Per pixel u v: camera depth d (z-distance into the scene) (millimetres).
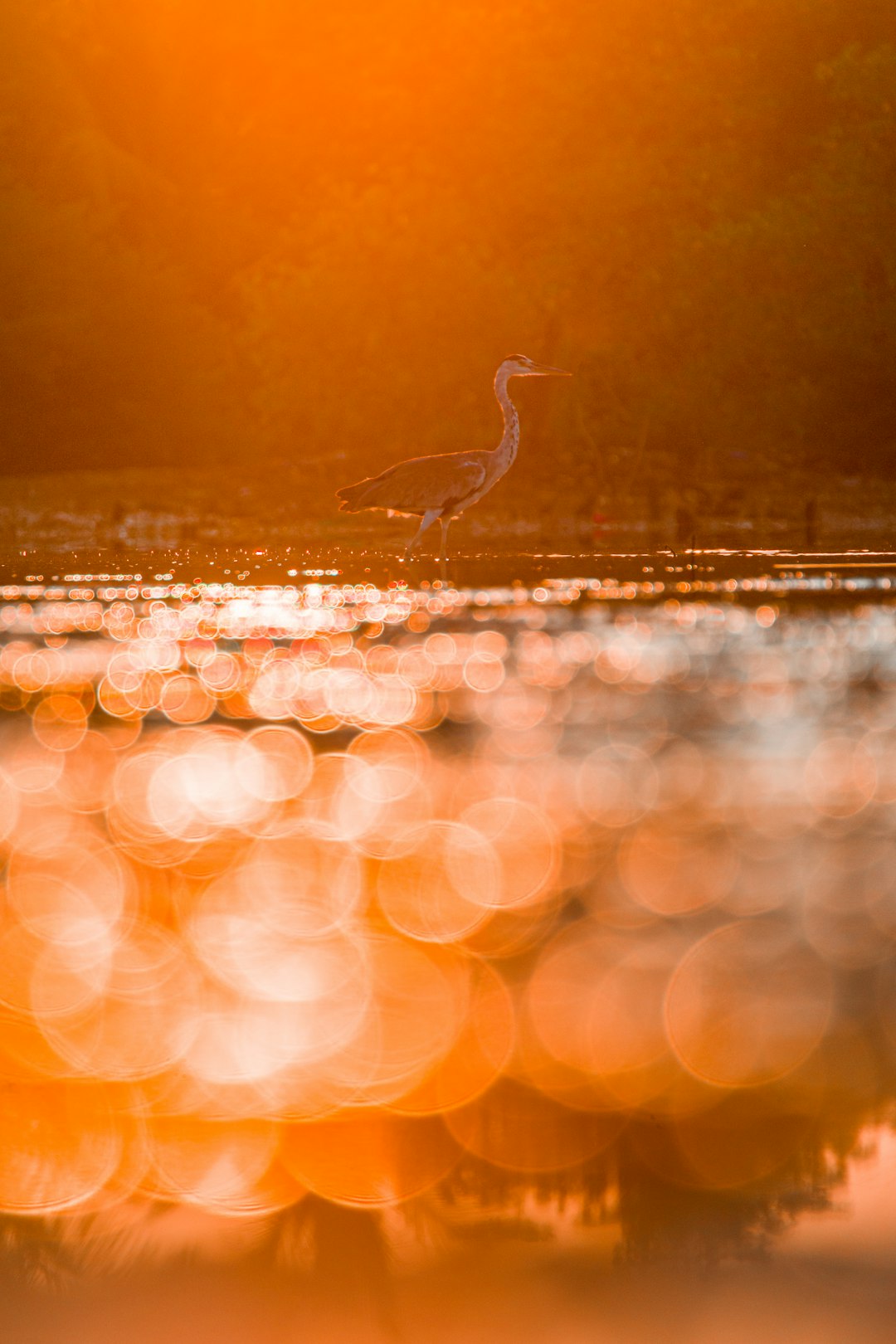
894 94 81000
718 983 6898
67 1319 4121
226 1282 4305
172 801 12359
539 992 6832
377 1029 6387
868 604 28375
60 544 56531
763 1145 5094
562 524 65938
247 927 8242
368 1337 4039
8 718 17078
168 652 23281
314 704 18109
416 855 10156
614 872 9508
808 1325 4035
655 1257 4391
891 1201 4715
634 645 22766
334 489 77875
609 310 81062
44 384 107750
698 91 78312
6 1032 6434
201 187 117438
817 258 80625
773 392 81250
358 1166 4992
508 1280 4238
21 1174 5035
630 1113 5438
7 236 106312
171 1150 5160
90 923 8344
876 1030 6254
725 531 61625
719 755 13828
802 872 9391
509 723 16266
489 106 81000
